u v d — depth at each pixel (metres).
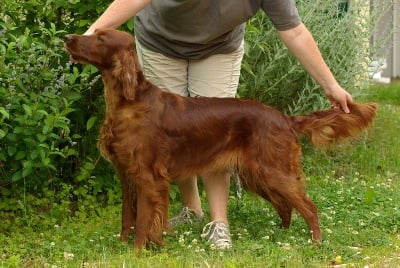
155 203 4.59
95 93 5.89
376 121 8.34
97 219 5.43
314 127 4.83
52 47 5.45
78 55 4.47
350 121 4.85
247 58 6.59
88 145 5.96
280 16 4.64
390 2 8.48
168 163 4.64
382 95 10.10
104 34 4.46
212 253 4.54
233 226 5.22
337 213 5.45
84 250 4.62
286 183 4.73
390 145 7.78
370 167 7.07
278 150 4.71
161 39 4.90
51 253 4.58
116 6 4.49
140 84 4.58
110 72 4.52
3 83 5.12
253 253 4.56
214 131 4.68
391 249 4.76
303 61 4.80
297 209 4.80
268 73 6.68
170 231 4.95
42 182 5.68
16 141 5.08
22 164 5.14
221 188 4.95
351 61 7.12
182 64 5.02
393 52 11.88
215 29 4.68
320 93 6.82
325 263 4.46
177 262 4.29
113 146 4.59
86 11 5.62
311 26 6.91
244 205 5.71
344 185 6.32
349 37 7.17
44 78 5.21
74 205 5.74
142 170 4.56
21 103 5.15
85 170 5.68
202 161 4.71
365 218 5.33
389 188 6.25
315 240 4.80
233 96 5.11
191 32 4.75
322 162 7.08
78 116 5.79
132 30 5.52
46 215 5.43
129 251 4.52
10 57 5.04
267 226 5.19
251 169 4.72
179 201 5.91
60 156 5.79
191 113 4.66
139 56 5.08
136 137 4.53
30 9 5.56
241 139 4.72
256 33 6.40
